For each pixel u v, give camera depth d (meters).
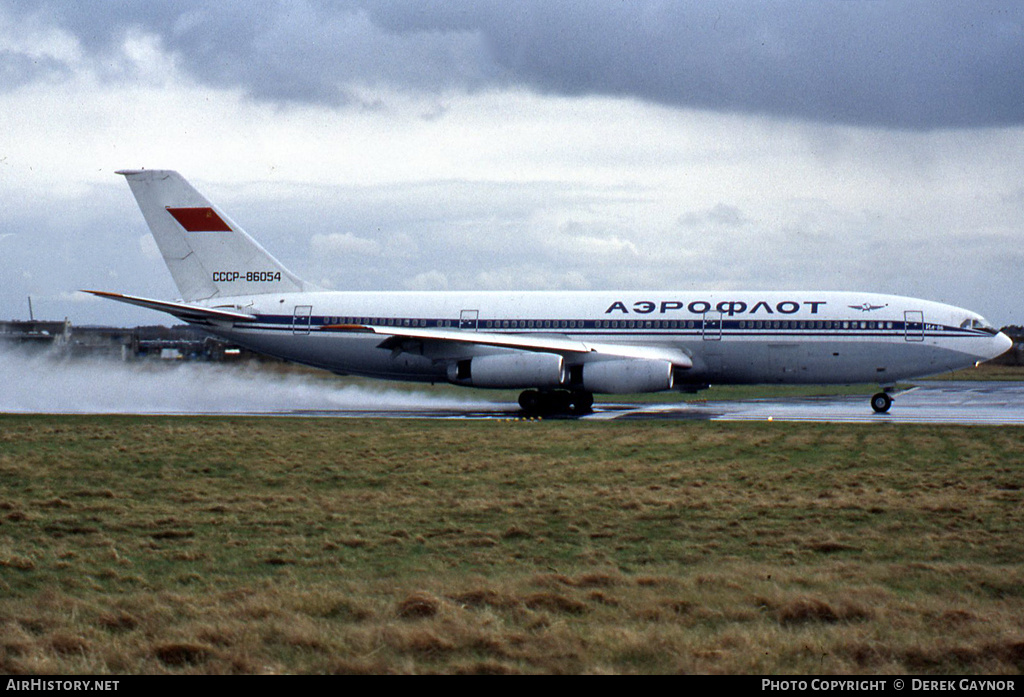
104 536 35.19
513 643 22.44
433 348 88.19
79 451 58.00
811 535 35.16
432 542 34.47
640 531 36.16
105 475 49.22
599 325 89.25
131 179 96.94
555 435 67.06
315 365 96.69
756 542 34.19
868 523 37.44
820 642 22.09
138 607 25.25
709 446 61.00
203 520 37.97
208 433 67.88
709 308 87.75
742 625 23.80
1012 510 39.75
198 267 97.25
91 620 24.11
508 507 40.78
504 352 86.38
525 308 91.12
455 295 93.75
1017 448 59.78
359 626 23.47
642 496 42.91
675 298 89.19
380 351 93.62
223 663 21.14
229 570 30.27
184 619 24.28
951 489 44.88
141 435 66.25
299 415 86.06
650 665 21.19
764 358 86.56
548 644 22.19
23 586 28.00
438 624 23.34
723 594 26.38
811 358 85.88
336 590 26.97
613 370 82.19
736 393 130.88
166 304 93.19
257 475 49.44
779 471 50.31
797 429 71.19
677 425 74.44
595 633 22.86
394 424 75.50
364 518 38.53
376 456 56.22
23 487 45.59
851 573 29.22
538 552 32.94
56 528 36.44
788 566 30.58
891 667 21.06
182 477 48.88
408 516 38.97
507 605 25.38
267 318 95.25
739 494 43.66
